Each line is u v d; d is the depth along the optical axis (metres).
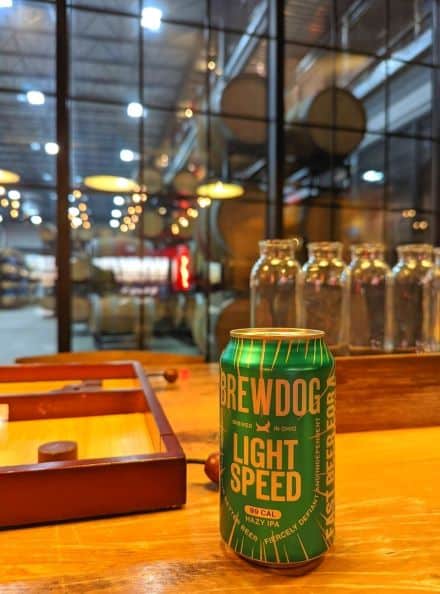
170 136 4.32
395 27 3.12
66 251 2.53
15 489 0.45
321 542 0.36
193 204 3.19
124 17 2.78
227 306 2.89
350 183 3.15
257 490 0.35
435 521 0.46
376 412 0.75
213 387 1.12
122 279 3.62
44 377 1.08
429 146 3.36
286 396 0.35
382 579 0.36
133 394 0.82
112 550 0.41
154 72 3.55
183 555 0.40
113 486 0.47
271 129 2.92
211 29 2.92
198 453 0.67
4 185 3.29
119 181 3.30
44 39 3.04
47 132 4.41
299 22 2.96
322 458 0.36
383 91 3.26
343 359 0.74
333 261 1.06
